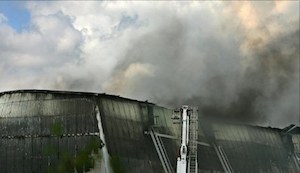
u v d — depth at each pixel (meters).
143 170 57.00
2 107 58.94
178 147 62.66
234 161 69.31
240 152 71.25
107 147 54.34
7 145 56.44
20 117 57.19
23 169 55.03
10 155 55.97
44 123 56.06
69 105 56.38
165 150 60.88
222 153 68.44
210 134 69.06
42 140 55.34
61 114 56.09
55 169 53.91
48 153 54.69
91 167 53.38
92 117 55.22
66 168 53.69
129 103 60.97
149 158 58.47
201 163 64.50
